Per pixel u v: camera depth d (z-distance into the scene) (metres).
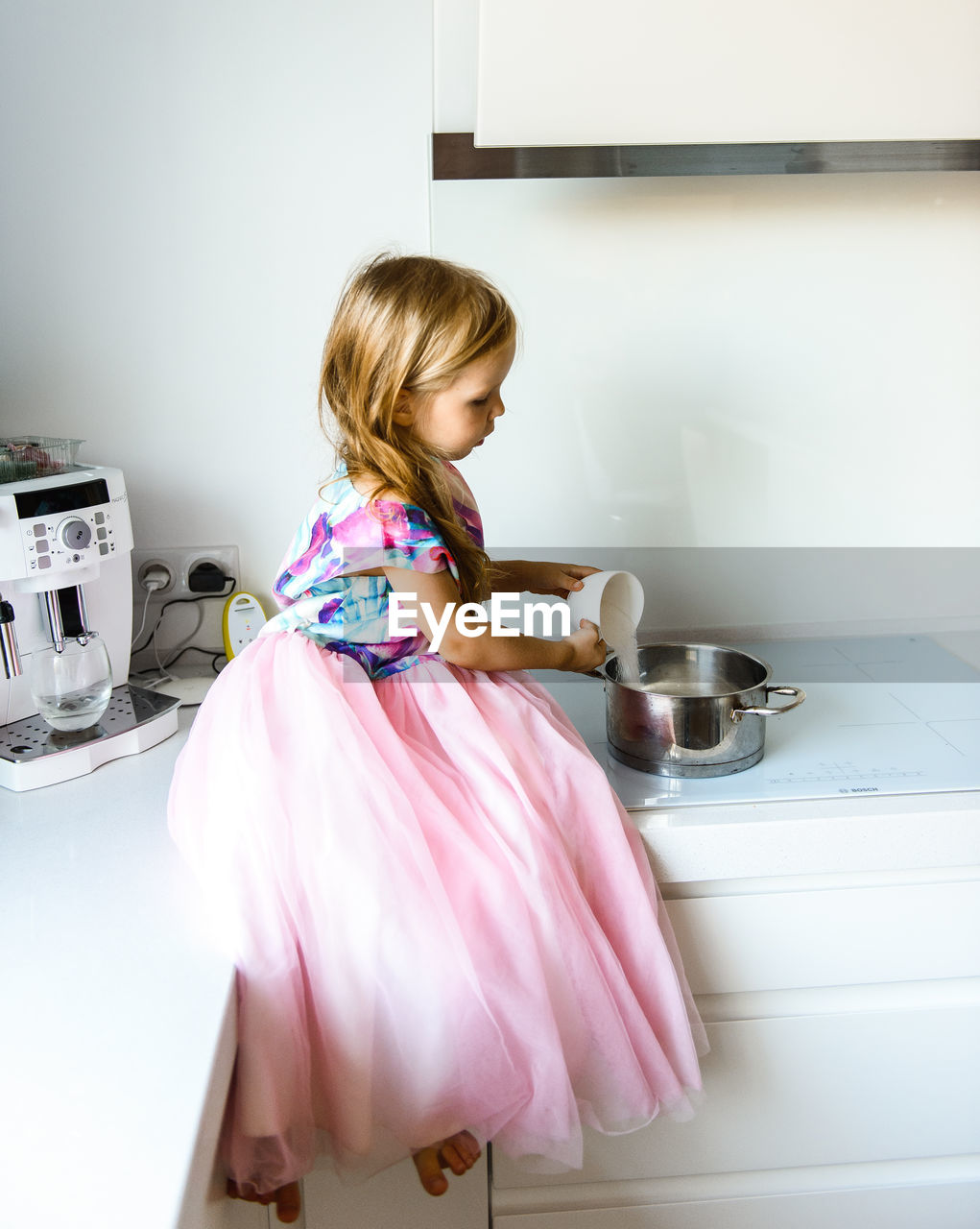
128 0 1.35
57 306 1.45
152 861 1.08
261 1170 0.96
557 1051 0.96
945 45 1.08
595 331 1.46
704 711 1.18
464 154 1.15
